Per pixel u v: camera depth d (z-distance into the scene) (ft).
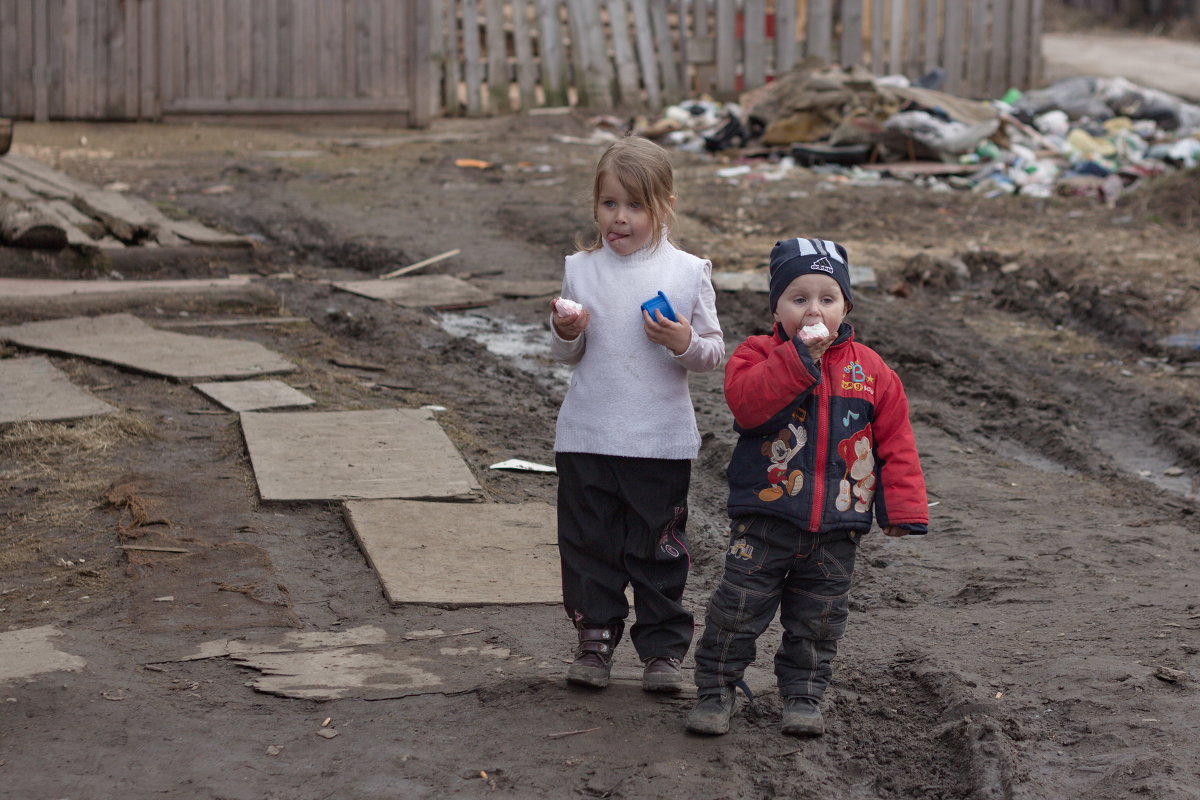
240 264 34.73
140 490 17.33
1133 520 18.83
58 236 31.19
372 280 33.94
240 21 61.52
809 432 10.93
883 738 11.63
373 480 18.12
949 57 71.46
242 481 18.10
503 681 12.43
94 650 12.76
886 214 43.80
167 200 42.55
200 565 15.07
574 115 66.80
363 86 62.54
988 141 54.24
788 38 70.64
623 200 11.77
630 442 11.75
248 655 12.84
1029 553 17.10
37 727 11.09
